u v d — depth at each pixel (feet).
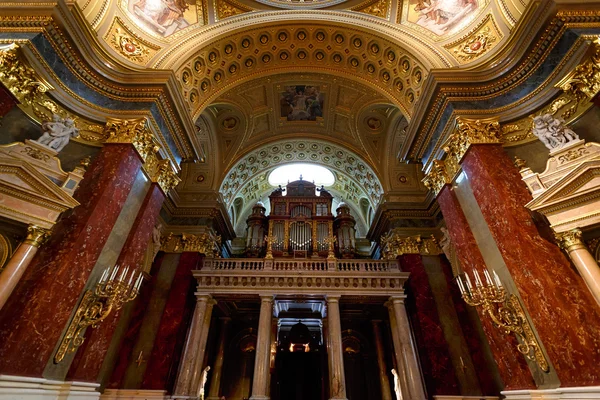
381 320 36.55
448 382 25.22
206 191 37.55
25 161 13.78
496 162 17.71
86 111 19.31
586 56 15.53
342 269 33.40
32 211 14.34
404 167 38.73
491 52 21.76
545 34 17.02
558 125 16.20
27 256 13.82
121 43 23.20
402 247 33.37
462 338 27.45
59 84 17.78
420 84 24.70
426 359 26.71
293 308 41.73
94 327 15.60
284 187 51.70
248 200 51.19
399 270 32.40
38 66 16.31
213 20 27.84
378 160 39.81
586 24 15.78
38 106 16.58
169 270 32.27
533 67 18.25
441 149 22.06
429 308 29.17
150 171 21.39
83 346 14.99
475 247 18.16
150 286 30.86
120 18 23.15
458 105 20.29
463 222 19.31
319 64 31.58
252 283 30.83
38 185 14.39
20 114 15.71
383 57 27.96
